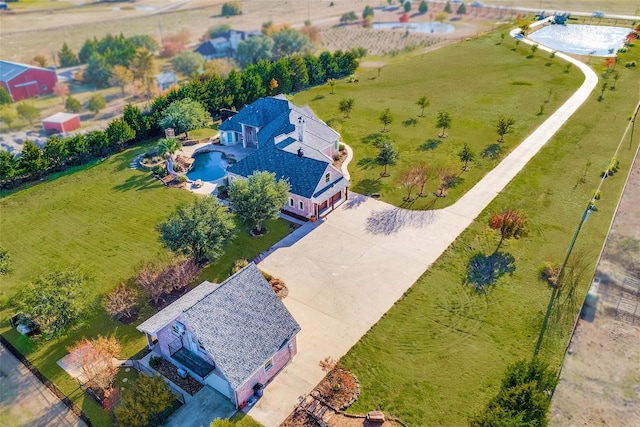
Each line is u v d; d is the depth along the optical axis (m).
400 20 189.00
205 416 29.73
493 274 41.16
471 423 25.28
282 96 70.12
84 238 48.59
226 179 56.06
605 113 72.38
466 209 50.62
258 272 33.44
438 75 95.19
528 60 99.62
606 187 53.19
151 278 38.94
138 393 29.14
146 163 63.75
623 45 106.75
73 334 36.50
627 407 28.98
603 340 33.84
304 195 48.66
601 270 40.41
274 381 32.09
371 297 39.12
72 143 64.69
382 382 31.75
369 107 80.69
